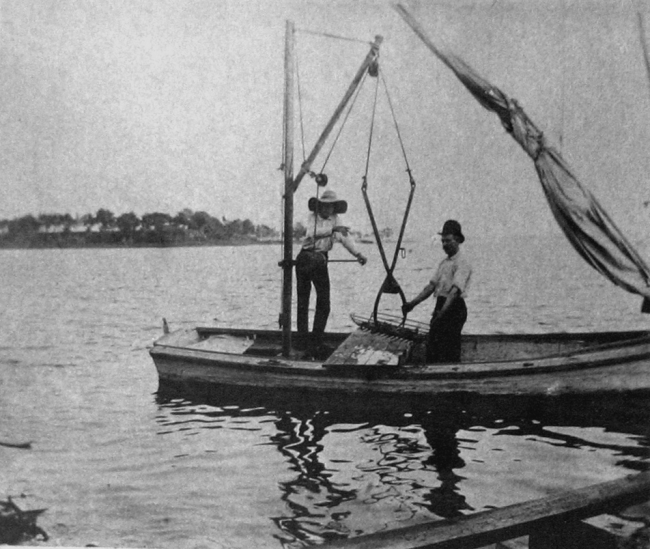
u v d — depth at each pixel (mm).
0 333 7285
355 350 5590
